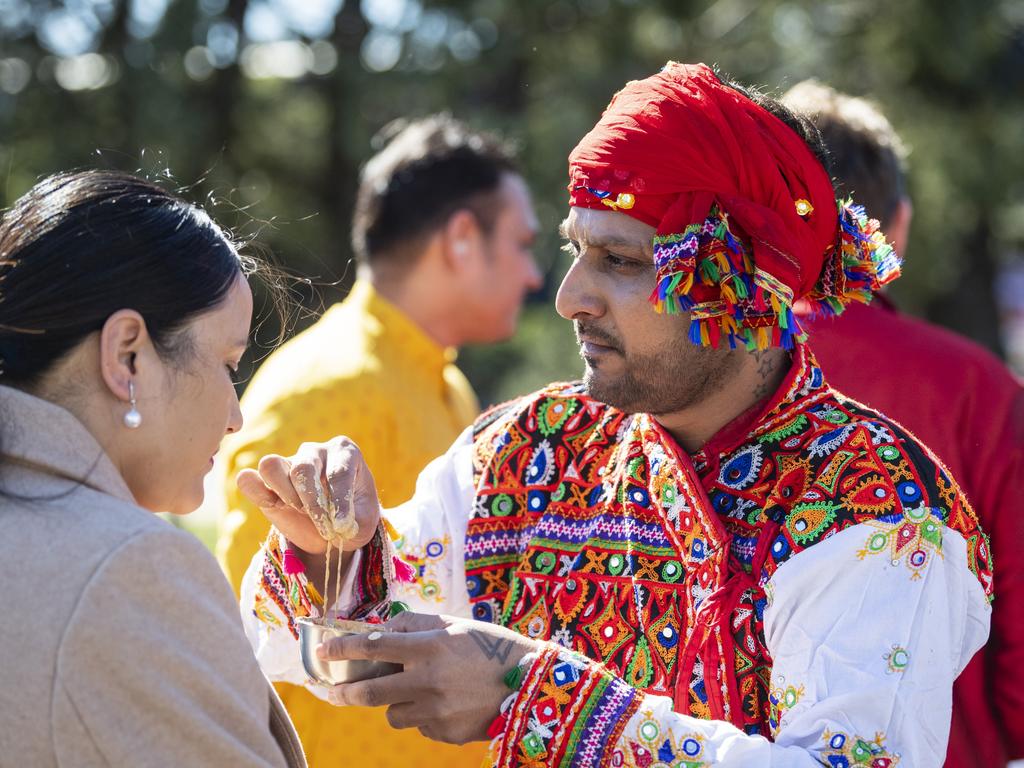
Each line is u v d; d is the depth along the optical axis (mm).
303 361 4793
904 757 2646
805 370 2994
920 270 13102
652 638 2971
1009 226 15125
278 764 2523
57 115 14109
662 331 2895
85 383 2553
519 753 2727
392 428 4781
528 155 13547
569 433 3303
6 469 2471
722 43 14367
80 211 2561
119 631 2326
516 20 14359
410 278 5105
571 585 3119
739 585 2863
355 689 2854
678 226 2812
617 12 14180
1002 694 3982
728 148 2830
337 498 3027
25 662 2309
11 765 2301
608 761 2686
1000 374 4066
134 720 2330
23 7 14281
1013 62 14289
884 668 2688
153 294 2564
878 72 13617
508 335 5461
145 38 14219
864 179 4332
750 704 2832
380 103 14969
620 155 2854
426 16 14461
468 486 3383
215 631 2463
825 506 2814
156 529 2420
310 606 3166
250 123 15188
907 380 4020
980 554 2875
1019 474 3945
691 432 3074
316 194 15820
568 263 13453
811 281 2990
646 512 3059
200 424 2684
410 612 2941
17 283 2498
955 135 13305
